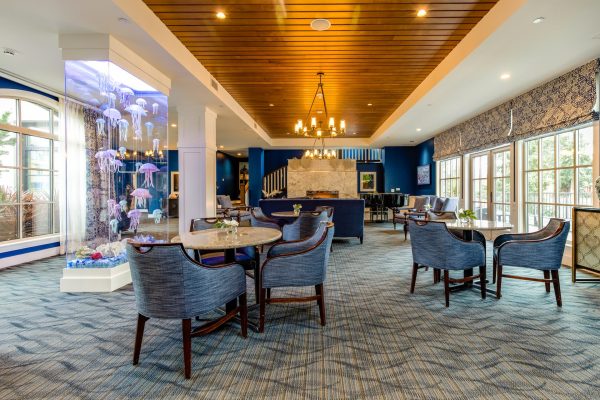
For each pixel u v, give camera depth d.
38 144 5.61
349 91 6.41
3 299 3.44
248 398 1.79
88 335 2.59
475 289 3.67
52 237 5.73
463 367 2.08
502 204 6.79
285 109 7.73
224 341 2.46
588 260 3.86
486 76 4.79
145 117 4.64
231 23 3.77
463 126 7.95
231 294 2.34
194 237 2.81
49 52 3.97
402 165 12.02
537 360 2.16
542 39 3.61
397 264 4.98
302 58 4.80
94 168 4.86
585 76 4.32
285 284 2.63
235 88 6.13
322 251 2.70
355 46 4.41
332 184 12.54
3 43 3.70
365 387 1.88
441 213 4.86
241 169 17.17
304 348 2.35
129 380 1.97
